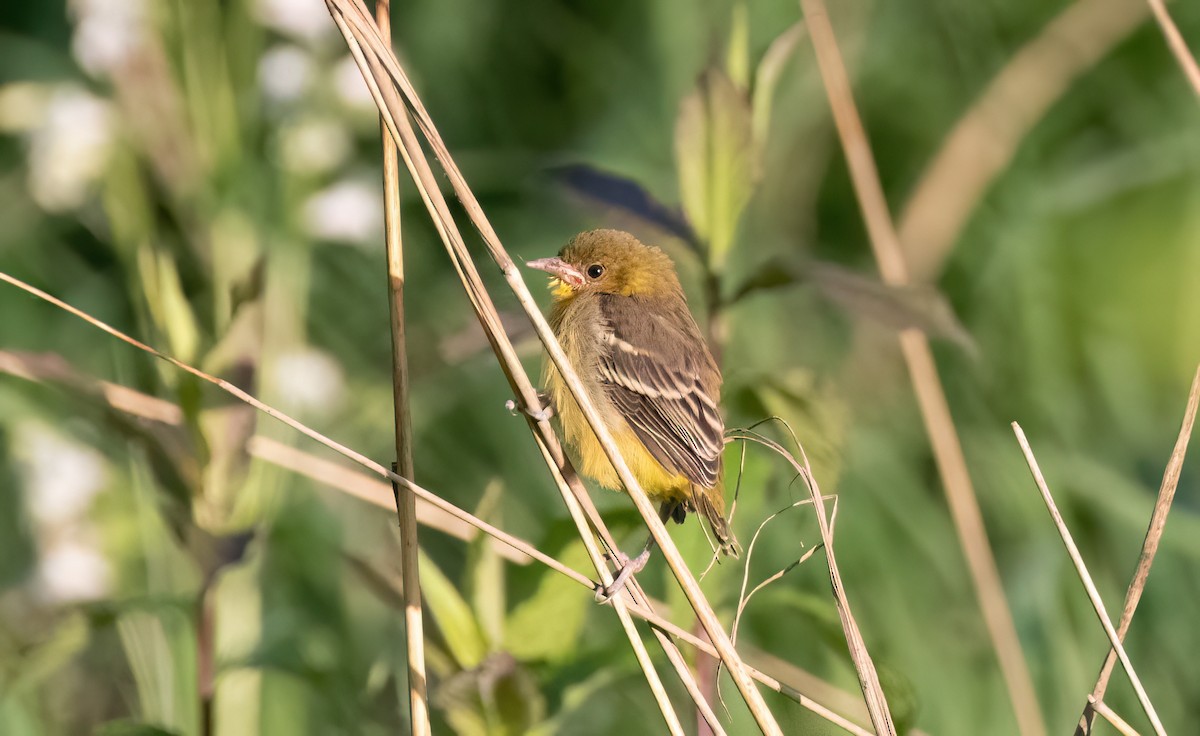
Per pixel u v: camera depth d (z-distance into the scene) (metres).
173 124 11.82
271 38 12.55
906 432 13.44
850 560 12.22
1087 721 7.50
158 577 10.64
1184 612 12.31
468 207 7.37
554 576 8.33
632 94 15.07
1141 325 14.30
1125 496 12.99
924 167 15.22
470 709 7.99
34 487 10.84
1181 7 15.02
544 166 9.70
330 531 12.12
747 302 13.26
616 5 15.39
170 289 8.73
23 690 10.90
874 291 9.15
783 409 9.43
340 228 12.19
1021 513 12.98
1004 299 14.24
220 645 10.21
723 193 9.53
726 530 8.98
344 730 10.73
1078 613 12.24
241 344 8.73
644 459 9.69
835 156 14.99
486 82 15.41
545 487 13.04
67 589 10.46
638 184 9.57
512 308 9.49
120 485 10.92
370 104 12.37
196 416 8.56
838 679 11.29
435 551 12.77
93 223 12.83
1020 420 13.62
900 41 15.30
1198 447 13.53
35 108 11.75
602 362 9.80
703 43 14.34
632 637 7.33
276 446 9.12
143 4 11.73
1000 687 11.73
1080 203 14.62
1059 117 15.05
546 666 8.27
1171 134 14.88
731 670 7.25
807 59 14.80
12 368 8.67
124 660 11.49
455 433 13.11
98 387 8.78
